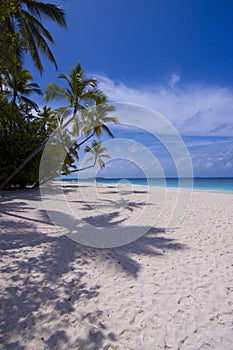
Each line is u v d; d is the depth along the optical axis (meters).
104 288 2.63
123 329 1.96
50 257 3.52
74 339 1.83
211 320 2.10
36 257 3.49
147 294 2.52
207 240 4.56
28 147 12.86
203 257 3.66
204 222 6.15
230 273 3.08
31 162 13.16
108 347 1.76
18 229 5.00
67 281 2.77
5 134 12.12
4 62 6.20
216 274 3.04
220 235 4.90
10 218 5.98
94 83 11.77
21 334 1.86
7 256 3.47
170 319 2.10
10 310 2.16
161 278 2.91
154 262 3.45
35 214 6.70
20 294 2.44
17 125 12.73
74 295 2.46
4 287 2.57
